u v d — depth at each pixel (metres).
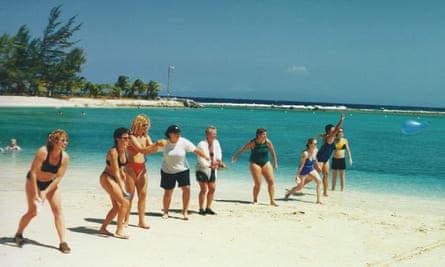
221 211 9.16
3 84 73.12
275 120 55.50
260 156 10.04
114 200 6.82
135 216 8.39
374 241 7.22
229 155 19.44
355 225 8.27
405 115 94.50
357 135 35.84
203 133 31.44
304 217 8.80
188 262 5.76
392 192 12.14
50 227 7.03
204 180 8.69
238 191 11.72
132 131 7.34
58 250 5.84
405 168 16.84
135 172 7.34
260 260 6.03
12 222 7.23
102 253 5.88
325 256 6.34
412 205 10.50
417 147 25.91
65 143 5.73
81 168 14.13
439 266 6.04
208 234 7.29
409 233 7.77
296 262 6.00
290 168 16.06
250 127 40.06
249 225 8.02
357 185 13.15
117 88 89.94
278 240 7.10
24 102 62.88
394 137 34.09
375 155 21.30
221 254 6.21
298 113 84.31
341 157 12.17
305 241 7.10
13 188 10.64
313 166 10.77
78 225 7.35
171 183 8.22
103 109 66.31
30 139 22.41
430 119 76.44
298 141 27.58
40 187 5.79
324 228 7.99
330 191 12.17
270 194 10.04
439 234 7.73
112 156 6.58
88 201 9.48
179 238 6.94
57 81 80.19
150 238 6.84
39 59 76.12
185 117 55.41
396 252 6.64
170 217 8.43
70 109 59.97
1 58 72.06
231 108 101.44
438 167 17.20
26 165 14.09
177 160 8.15
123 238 6.72
